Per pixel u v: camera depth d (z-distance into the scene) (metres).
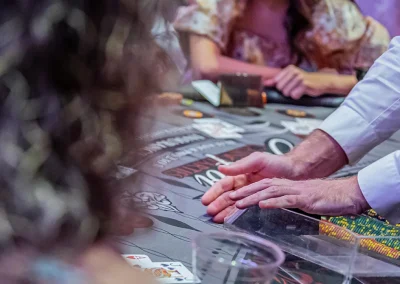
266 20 3.12
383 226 1.26
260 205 1.22
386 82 1.47
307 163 1.46
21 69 0.44
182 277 0.93
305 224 1.14
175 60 0.54
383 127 1.49
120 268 0.51
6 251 0.46
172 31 0.53
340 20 3.23
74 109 0.46
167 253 1.03
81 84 0.47
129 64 0.49
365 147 1.51
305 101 2.62
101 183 0.49
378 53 3.33
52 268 0.48
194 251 0.83
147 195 1.29
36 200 0.45
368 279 0.99
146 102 0.52
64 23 0.45
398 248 1.07
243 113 2.29
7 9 0.45
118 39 0.47
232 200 1.28
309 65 3.23
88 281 0.49
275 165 1.41
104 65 0.47
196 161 1.64
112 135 0.49
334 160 1.50
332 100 2.64
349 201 1.27
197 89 2.40
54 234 0.46
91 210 0.49
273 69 2.93
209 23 2.87
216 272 0.82
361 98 1.50
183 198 1.36
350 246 1.02
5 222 0.45
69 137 0.46
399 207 1.28
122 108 0.50
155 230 1.14
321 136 1.51
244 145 1.86
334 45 3.23
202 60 2.77
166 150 1.69
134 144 0.52
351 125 1.49
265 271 0.80
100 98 0.48
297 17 3.16
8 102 0.44
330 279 0.99
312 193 1.26
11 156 0.44
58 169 0.46
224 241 0.85
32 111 0.45
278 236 1.13
